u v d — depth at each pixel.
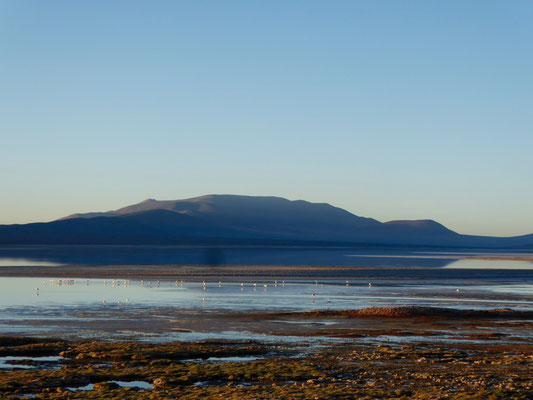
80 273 128.38
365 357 37.69
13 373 32.53
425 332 49.62
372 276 124.88
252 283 104.56
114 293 85.06
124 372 32.88
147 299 76.44
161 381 30.42
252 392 28.25
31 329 50.44
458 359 37.31
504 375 32.31
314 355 38.69
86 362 36.22
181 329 50.91
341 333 49.03
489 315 60.69
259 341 44.41
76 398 27.55
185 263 181.88
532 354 39.50
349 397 27.17
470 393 27.89
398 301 75.75
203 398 27.11
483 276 127.06
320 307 68.44
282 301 74.75
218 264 177.12
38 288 93.00
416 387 29.47
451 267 167.88
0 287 94.44
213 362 36.34
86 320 56.34
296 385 29.98
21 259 199.62
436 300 77.31
